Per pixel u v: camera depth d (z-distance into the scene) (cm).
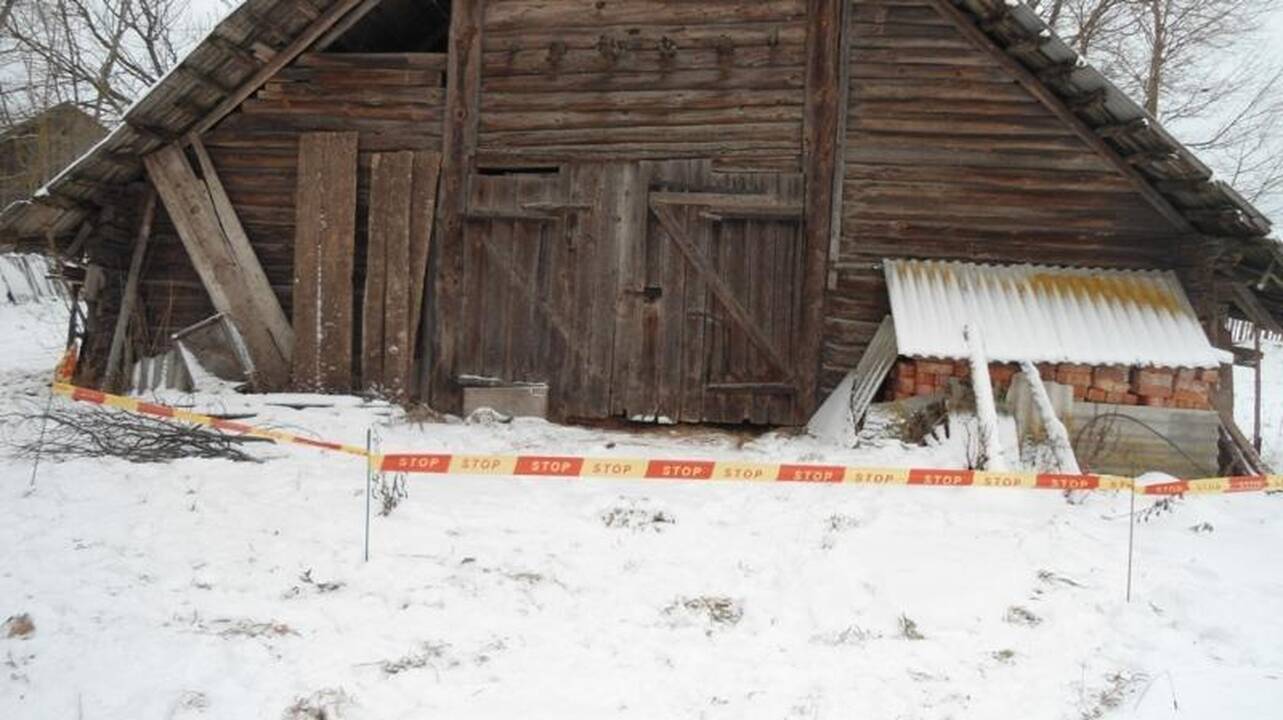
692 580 536
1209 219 927
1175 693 414
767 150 1000
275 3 967
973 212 981
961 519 656
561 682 412
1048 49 902
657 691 407
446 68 1055
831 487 735
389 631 455
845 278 993
